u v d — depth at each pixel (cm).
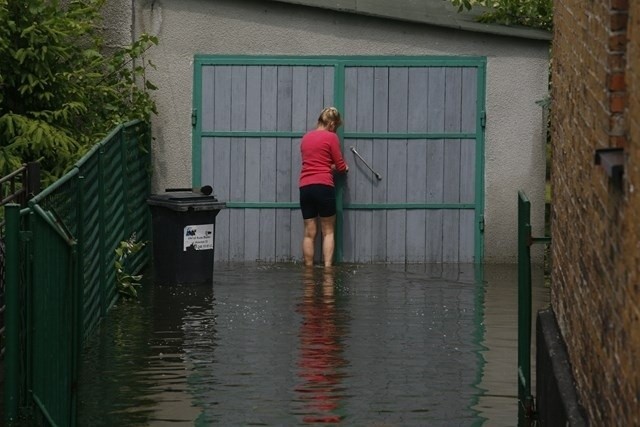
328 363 2497
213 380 2352
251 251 3909
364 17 3847
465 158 3888
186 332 2791
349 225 3900
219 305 3130
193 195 3441
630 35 1269
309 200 3794
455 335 2780
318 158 3781
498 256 3906
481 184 3888
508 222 3900
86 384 2319
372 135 3881
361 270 3741
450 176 3894
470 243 3906
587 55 1609
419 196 3894
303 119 3878
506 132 3878
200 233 3456
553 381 1731
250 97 3878
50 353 1923
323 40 3862
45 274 1892
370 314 3020
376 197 3900
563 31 1941
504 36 3844
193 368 2447
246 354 2572
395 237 3903
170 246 3441
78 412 2128
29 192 2483
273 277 3591
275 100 3878
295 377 2378
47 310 1906
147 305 3127
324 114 3781
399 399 2216
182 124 3881
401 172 3894
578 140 1692
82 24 3600
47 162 3478
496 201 3891
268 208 3900
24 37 3509
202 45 3862
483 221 3894
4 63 3503
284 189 3894
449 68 3872
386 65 3869
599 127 1475
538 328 2016
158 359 2523
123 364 2475
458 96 3878
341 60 3862
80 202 2528
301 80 3872
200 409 2144
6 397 1903
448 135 3884
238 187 3894
